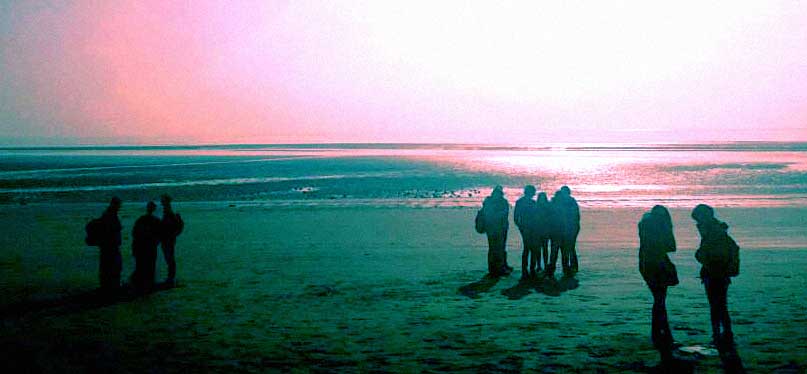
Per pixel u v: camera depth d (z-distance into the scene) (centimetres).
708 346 606
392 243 1575
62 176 4897
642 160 5834
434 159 6425
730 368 534
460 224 1973
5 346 660
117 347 652
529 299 878
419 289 978
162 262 1324
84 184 4109
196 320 780
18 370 575
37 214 2492
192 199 3123
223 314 813
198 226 2006
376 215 2256
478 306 836
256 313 816
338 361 588
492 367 557
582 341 637
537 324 720
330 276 1120
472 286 999
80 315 818
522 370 546
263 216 2273
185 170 5312
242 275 1145
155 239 1012
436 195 3083
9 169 6106
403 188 3447
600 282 1009
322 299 909
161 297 943
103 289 977
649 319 733
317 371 557
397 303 868
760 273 1045
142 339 685
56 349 646
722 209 2259
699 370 532
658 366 547
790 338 627
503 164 5438
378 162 5956
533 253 1048
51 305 889
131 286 1042
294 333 701
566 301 856
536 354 594
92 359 609
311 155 7994
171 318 793
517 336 664
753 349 591
